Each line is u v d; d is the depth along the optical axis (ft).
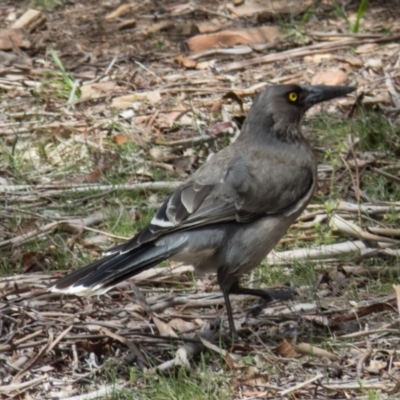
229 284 32.89
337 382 29.81
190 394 28.91
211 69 53.78
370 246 37.70
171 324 33.68
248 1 60.59
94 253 38.78
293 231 39.32
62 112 49.83
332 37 55.83
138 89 52.06
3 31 57.26
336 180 42.57
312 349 31.04
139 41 57.26
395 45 54.90
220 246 32.35
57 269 37.86
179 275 37.01
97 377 30.99
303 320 33.47
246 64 53.88
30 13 59.21
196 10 60.23
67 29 58.80
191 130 47.91
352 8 59.72
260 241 32.83
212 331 32.96
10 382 30.78
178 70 53.93
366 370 30.35
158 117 48.96
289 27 57.21
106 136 47.39
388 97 49.16
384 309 33.63
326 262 37.04
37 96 51.44
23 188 43.11
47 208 41.81
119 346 32.35
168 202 31.89
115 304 35.29
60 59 55.52
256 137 33.83
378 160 43.93
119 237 39.19
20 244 39.04
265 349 31.81
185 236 31.89
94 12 60.85
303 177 33.58
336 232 38.45
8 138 47.47
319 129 46.60
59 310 34.76
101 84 52.44
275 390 29.45
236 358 31.17
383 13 59.06
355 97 49.70
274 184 32.89
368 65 52.85
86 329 33.01
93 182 43.75
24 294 35.58
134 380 29.99
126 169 44.37
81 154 45.98
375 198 41.42
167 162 44.98
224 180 32.50
